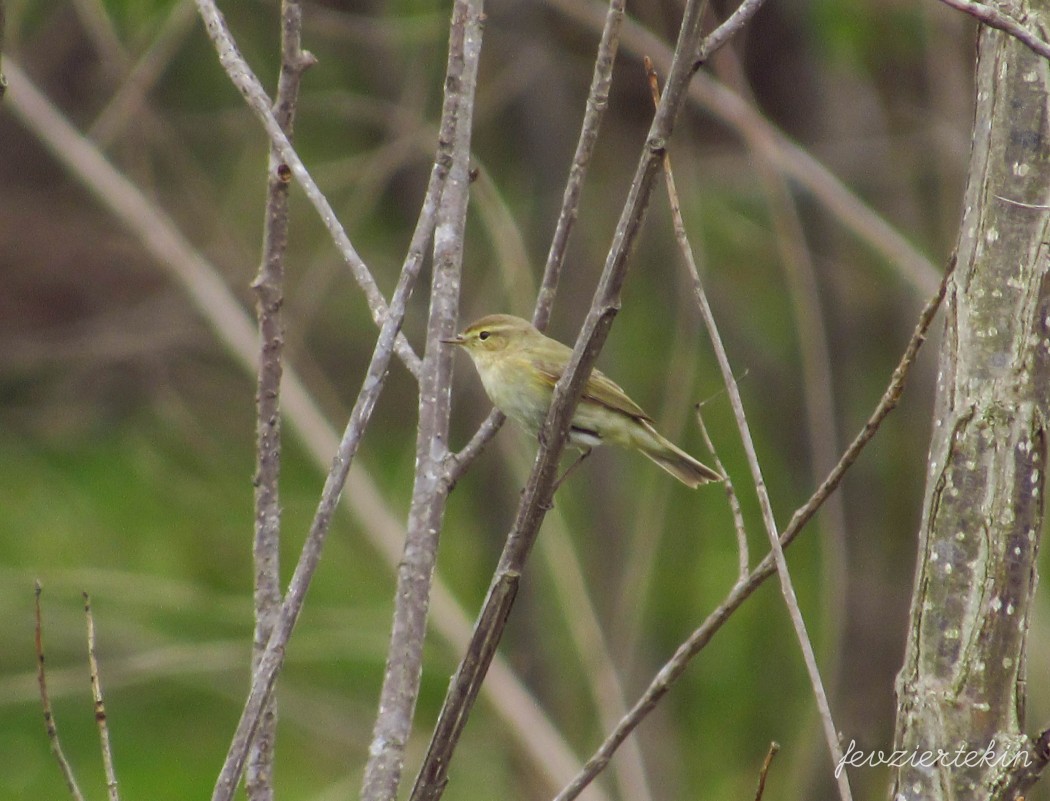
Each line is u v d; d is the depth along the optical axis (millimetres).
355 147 15875
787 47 15297
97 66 15156
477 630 4938
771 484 16047
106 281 15875
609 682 11453
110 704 15812
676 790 15062
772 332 16062
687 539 16000
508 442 12883
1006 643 4578
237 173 14898
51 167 16047
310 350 15750
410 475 15547
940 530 4676
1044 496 4637
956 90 13148
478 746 14422
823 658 13906
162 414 16047
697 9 4395
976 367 4688
